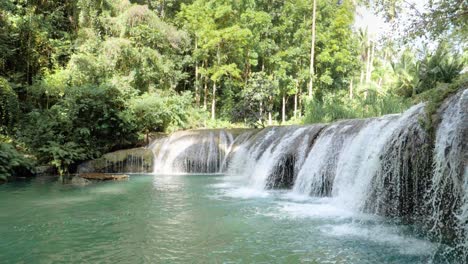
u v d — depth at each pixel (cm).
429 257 460
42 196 874
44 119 1457
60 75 1673
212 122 2036
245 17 2297
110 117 1502
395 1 884
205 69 2323
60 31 1955
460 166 495
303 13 2622
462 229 497
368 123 814
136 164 1422
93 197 859
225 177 1265
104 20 1923
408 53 2002
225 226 603
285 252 475
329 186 859
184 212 702
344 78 2877
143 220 641
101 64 1756
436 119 567
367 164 727
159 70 1978
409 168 624
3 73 1734
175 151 1449
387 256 460
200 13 2217
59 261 439
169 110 1744
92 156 1429
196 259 448
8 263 434
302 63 2677
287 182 1016
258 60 2767
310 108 1658
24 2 1894
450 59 1689
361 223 621
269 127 1315
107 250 480
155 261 440
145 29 1967
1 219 647
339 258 455
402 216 636
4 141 1362
